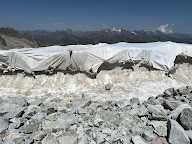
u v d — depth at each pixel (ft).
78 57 41.24
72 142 16.42
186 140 16.06
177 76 45.85
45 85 39.24
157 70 44.68
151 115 21.91
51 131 19.27
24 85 39.19
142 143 16.19
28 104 28.63
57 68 41.37
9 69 40.91
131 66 45.24
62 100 33.47
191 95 29.30
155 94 36.76
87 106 27.50
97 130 19.22
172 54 45.60
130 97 35.22
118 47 45.62
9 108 25.46
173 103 24.07
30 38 317.42
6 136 17.62
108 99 34.27
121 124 20.25
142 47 47.34
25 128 19.52
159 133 18.15
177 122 18.22
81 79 41.34
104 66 44.01
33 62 40.60
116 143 16.87
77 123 20.61
